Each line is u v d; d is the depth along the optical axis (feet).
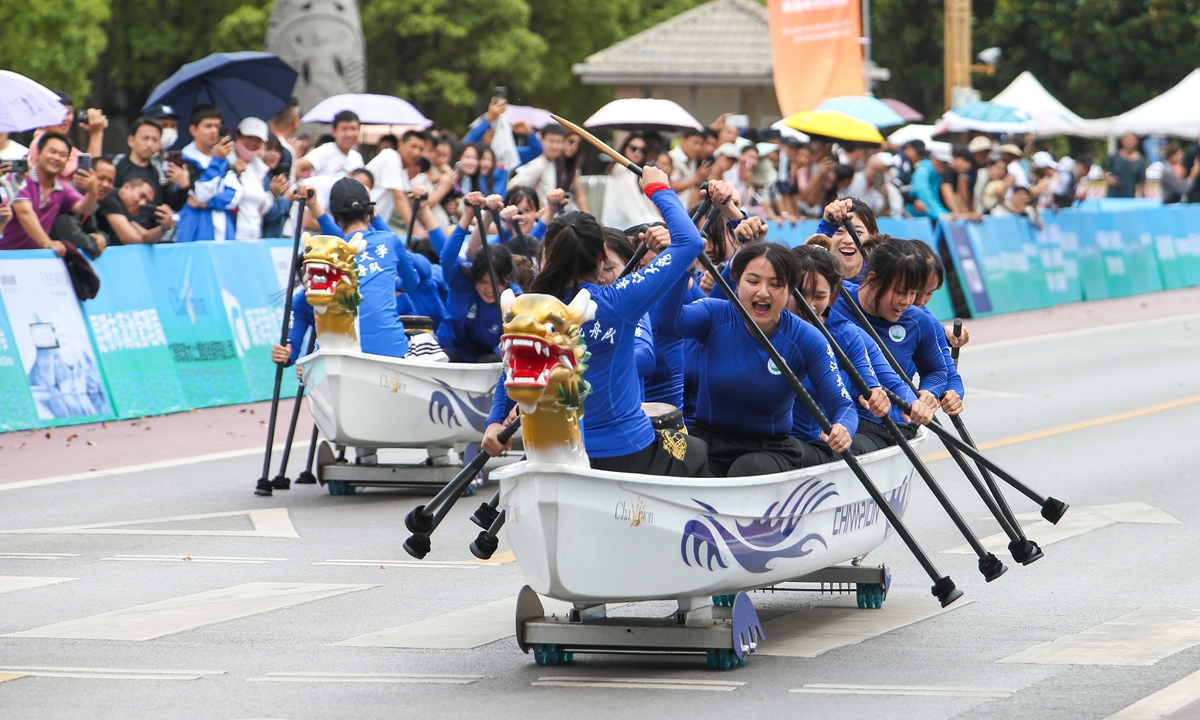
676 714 55.11
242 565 84.33
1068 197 301.22
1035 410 147.64
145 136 147.95
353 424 104.27
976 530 93.35
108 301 142.51
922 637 67.41
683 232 61.21
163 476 115.75
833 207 83.10
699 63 329.52
